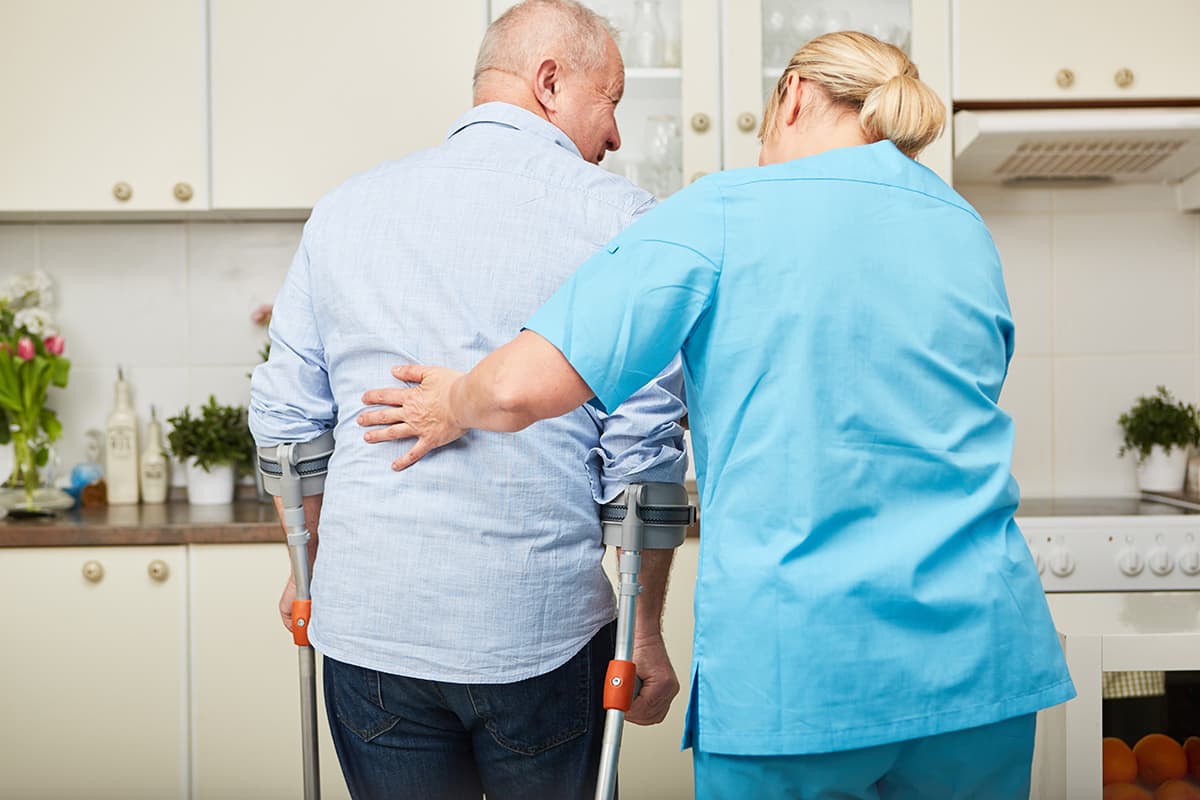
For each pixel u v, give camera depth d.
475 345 1.24
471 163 1.28
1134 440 2.72
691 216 1.05
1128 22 2.39
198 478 2.58
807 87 1.17
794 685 1.00
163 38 2.38
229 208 2.40
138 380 2.73
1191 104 2.47
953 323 1.07
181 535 2.19
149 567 2.19
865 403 1.03
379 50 2.39
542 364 1.03
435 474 1.22
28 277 2.66
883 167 1.09
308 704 1.37
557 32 1.38
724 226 1.05
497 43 1.39
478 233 1.25
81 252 2.72
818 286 1.03
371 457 1.26
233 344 2.74
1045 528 2.29
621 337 1.02
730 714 1.02
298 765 2.20
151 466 2.60
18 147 2.38
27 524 2.23
